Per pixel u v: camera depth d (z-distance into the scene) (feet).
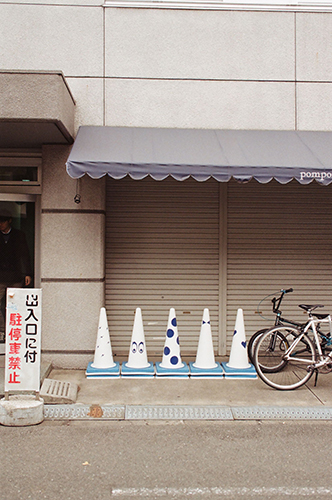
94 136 21.45
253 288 24.61
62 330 22.22
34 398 17.13
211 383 20.42
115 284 24.13
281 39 23.56
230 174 19.13
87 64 22.90
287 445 14.90
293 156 20.39
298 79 23.58
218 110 23.35
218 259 24.45
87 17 22.93
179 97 23.25
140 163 18.81
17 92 18.62
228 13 23.39
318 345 19.95
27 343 16.71
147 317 24.23
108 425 16.47
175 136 22.07
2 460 13.65
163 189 24.34
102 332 21.47
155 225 24.29
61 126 19.49
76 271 22.29
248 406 17.70
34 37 22.72
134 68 23.08
